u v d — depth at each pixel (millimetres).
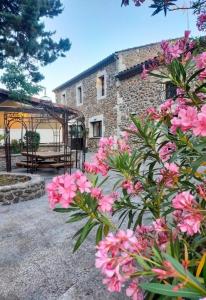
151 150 1684
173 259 798
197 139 1356
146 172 1729
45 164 8250
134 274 863
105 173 1608
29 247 2955
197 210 1025
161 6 1905
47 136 14711
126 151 1659
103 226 1303
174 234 1198
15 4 9539
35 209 4457
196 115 1012
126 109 11695
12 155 9555
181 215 1314
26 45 9828
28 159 8883
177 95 1605
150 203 1588
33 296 2090
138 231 1438
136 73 10953
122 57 12039
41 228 3543
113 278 895
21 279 2326
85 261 2609
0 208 4551
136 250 938
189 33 1666
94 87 14633
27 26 9562
